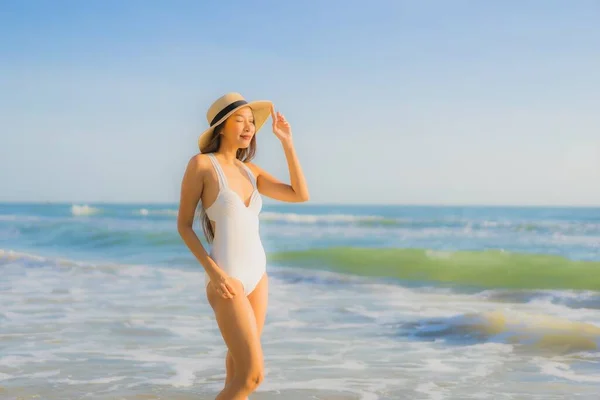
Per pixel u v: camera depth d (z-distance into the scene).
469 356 6.33
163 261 15.27
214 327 7.72
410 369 5.89
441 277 11.75
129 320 8.10
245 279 3.83
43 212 47.56
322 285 11.06
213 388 5.33
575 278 11.30
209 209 3.96
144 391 5.25
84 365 6.04
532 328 7.22
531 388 5.30
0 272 12.73
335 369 5.90
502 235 25.31
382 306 9.05
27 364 6.08
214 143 4.16
